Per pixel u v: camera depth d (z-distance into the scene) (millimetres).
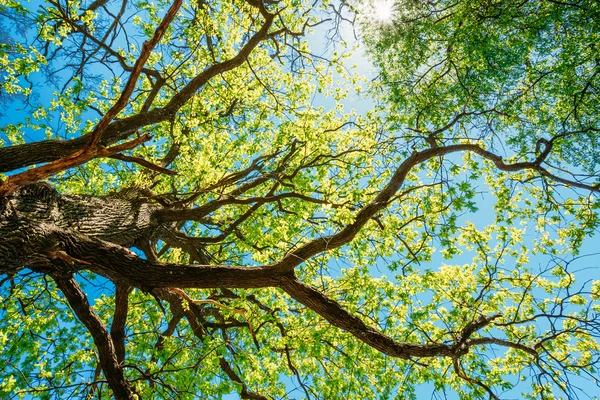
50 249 4441
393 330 8836
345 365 8516
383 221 8633
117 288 6613
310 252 5766
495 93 8430
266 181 10047
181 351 6543
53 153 5371
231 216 9844
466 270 9359
